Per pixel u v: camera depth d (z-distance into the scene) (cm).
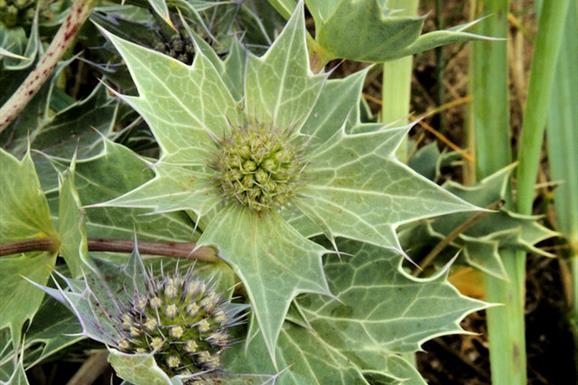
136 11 25
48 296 19
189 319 17
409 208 18
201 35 24
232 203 18
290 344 20
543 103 25
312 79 19
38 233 19
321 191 18
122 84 23
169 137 18
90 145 23
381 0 21
